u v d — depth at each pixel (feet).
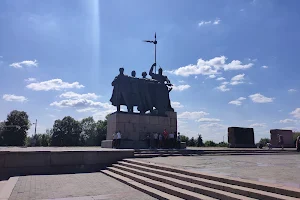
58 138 303.48
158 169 40.88
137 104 89.04
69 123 309.42
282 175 31.12
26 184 38.75
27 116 286.87
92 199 29.09
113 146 78.28
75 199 29.04
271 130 120.78
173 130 90.48
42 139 314.76
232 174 31.78
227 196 24.95
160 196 29.60
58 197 30.04
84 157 55.16
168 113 91.25
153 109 93.45
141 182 37.11
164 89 93.81
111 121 86.84
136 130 84.12
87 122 322.55
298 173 32.96
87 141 313.53
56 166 52.70
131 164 49.42
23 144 277.23
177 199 27.89
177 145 86.22
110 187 36.37
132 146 80.48
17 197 29.94
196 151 71.67
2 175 48.37
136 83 89.76
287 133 119.96
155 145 83.10
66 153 53.83
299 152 86.69
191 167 39.34
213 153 73.51
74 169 53.98
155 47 98.99
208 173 32.60
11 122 275.39
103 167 56.34
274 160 53.36
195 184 30.50
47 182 40.68
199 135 212.64
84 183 39.70
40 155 51.75
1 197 29.43
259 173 32.81
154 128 87.15
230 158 58.49
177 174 35.22
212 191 26.78
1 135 268.82
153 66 98.02
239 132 112.57
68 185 37.93
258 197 23.34
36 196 30.48
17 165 49.80
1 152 48.83
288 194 22.22
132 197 30.30
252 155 71.41
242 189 25.09
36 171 51.06
